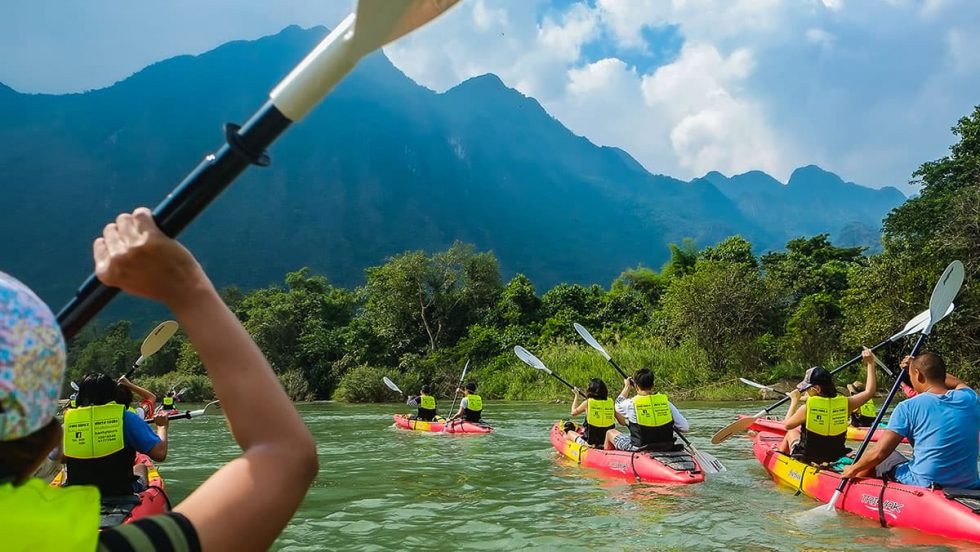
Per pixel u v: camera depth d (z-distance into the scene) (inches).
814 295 1081.4
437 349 1346.0
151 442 203.3
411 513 236.1
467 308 1429.6
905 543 188.7
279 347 1401.3
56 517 29.3
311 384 1310.3
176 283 34.9
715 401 846.5
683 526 211.9
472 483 294.0
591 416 350.6
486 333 1269.7
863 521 213.3
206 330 35.3
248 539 33.2
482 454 390.6
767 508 234.5
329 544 198.1
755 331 967.6
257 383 35.9
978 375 693.9
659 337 1080.2
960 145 1093.1
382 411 869.2
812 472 253.6
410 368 1232.2
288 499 34.8
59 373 30.9
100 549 29.5
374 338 1358.3
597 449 332.2
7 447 29.7
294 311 1438.2
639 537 200.2
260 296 1652.3
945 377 208.2
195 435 550.0
